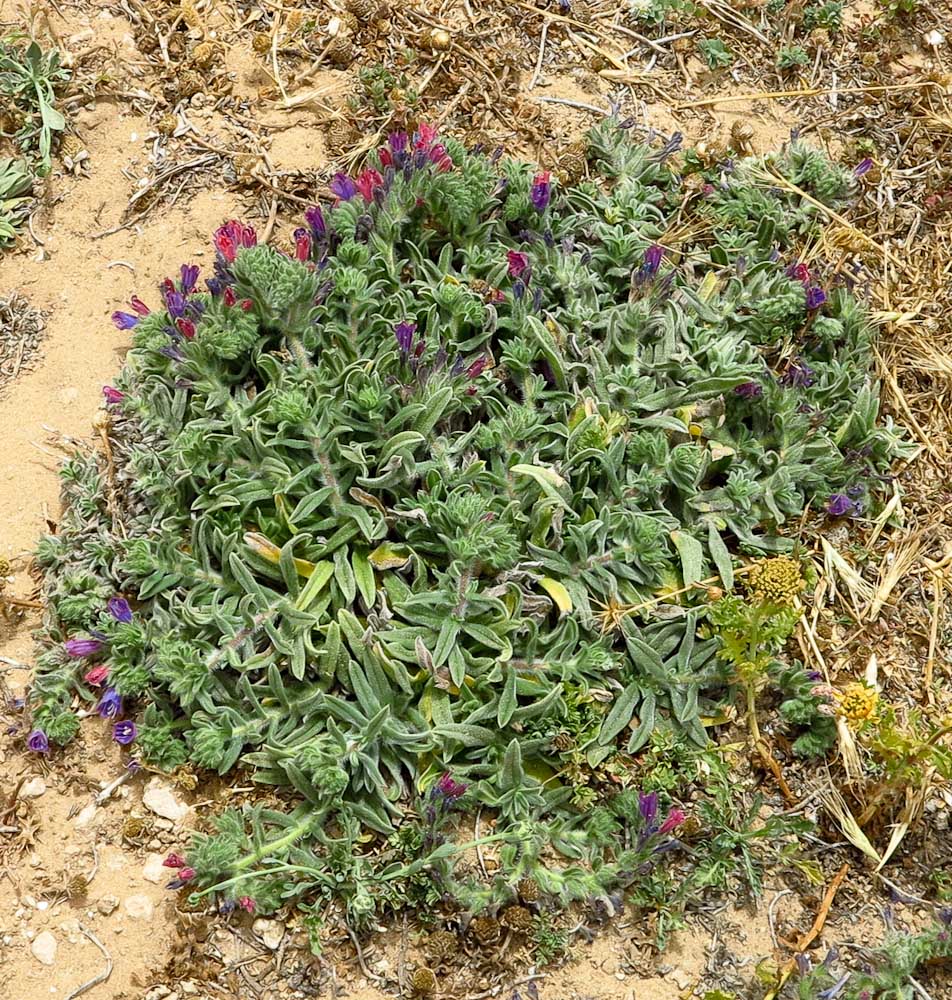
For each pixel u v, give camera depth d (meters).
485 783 1.09
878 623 1.17
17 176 1.27
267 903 1.07
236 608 1.12
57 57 1.29
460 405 1.16
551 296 1.22
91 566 1.14
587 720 1.11
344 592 1.12
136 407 1.17
